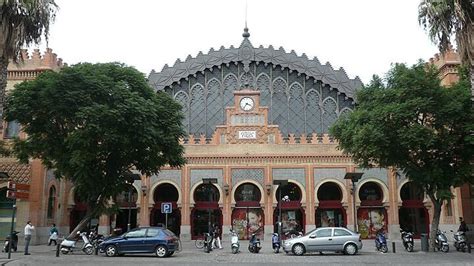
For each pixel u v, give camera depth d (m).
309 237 28.28
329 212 42.62
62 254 28.00
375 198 42.81
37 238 37.38
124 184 30.28
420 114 29.53
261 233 41.97
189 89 46.84
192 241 40.84
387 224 41.75
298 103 46.38
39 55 40.31
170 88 46.97
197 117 46.25
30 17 20.66
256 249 30.36
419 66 28.70
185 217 41.78
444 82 41.16
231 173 42.69
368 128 27.83
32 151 28.83
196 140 43.59
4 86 20.48
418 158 29.30
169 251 26.41
